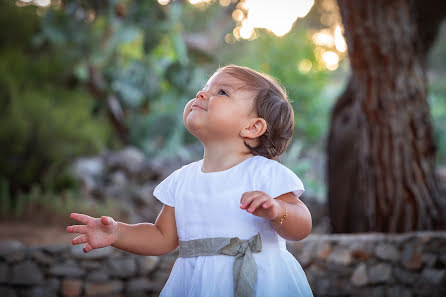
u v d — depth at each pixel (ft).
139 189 28.60
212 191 5.13
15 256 13.15
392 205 14.19
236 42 41.83
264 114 5.34
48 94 29.96
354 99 19.21
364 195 15.28
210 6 42.68
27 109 26.17
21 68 30.55
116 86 34.19
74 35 30.50
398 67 13.83
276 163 5.20
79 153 28.09
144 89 35.04
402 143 14.07
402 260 12.35
